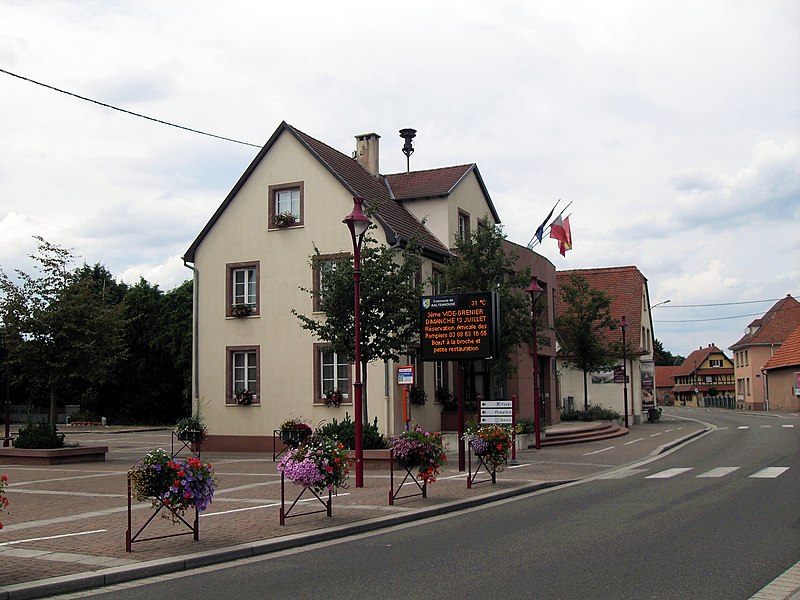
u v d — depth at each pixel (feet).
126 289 203.21
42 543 36.04
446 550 34.40
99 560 32.04
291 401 93.66
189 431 88.89
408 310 74.28
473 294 63.72
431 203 103.65
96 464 80.43
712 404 319.47
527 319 87.10
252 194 97.91
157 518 43.16
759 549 32.68
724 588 26.35
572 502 49.32
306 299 93.97
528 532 38.50
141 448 108.17
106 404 189.16
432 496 51.13
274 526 40.04
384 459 69.05
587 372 143.84
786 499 47.01
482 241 88.48
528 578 28.37
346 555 34.01
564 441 99.45
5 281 82.53
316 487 42.47
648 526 38.99
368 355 73.10
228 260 98.32
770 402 233.76
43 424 83.82
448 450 85.25
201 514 44.34
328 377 92.63
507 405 67.15
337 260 76.74
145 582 29.71
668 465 71.82
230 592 27.58
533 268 116.98
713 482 56.90
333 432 71.56
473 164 110.32
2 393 191.72
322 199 94.32
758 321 283.38
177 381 182.50
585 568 29.81
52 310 82.02
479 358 63.31
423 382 94.58
